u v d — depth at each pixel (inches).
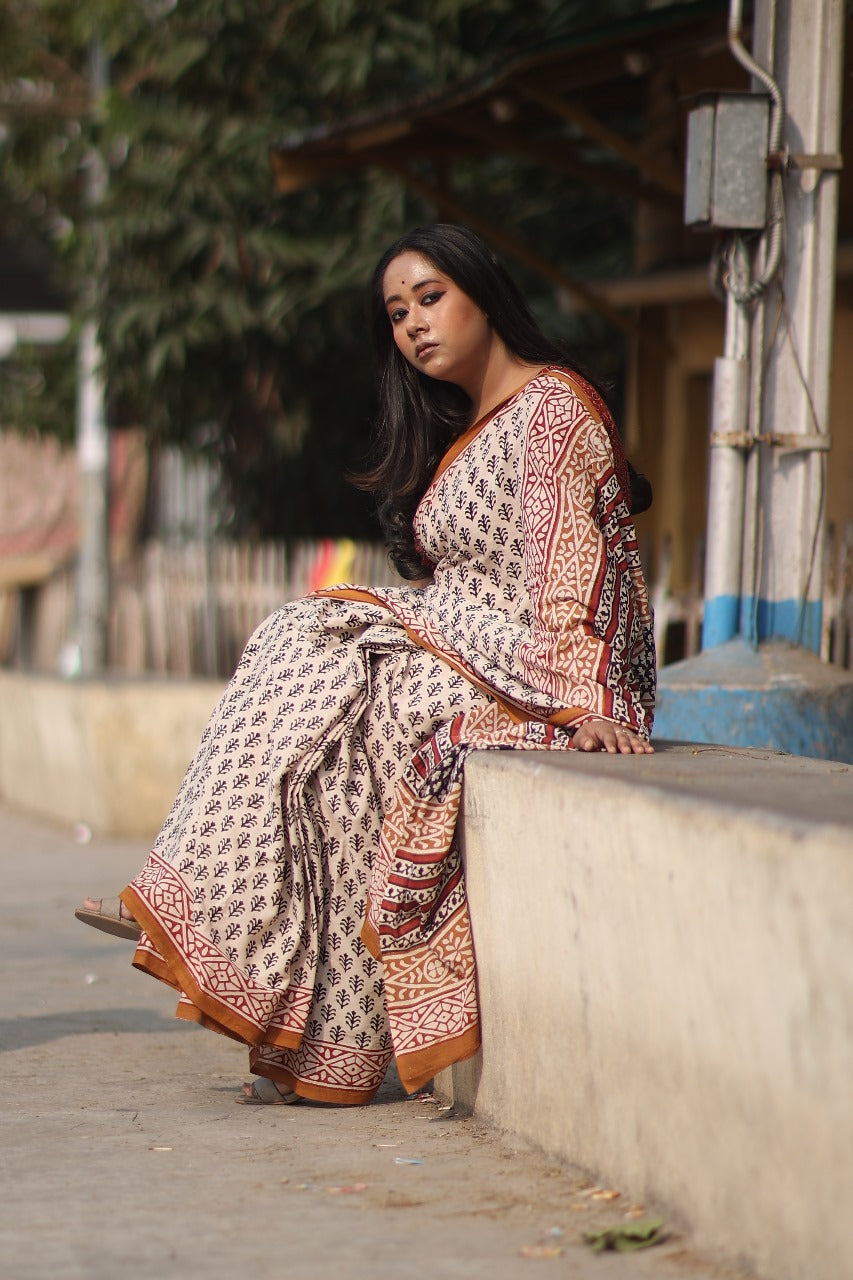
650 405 428.8
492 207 534.0
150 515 703.1
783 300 223.5
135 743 390.9
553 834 135.9
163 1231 124.6
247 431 584.7
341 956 163.8
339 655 164.9
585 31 299.6
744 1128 109.7
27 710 442.3
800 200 223.0
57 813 422.9
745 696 212.2
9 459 698.2
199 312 511.8
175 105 516.1
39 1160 144.4
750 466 224.8
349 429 588.4
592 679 153.5
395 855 154.3
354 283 502.3
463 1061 160.1
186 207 505.0
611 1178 130.3
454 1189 134.1
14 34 633.6
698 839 113.4
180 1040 199.6
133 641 480.4
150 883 160.1
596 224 558.3
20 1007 217.8
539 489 157.6
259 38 511.2
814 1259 102.4
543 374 163.0
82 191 656.4
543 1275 114.0
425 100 332.2
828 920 99.3
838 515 362.0
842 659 249.9
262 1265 117.0
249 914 159.9
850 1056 97.9
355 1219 127.0
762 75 221.5
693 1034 115.6
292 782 161.3
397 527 174.2
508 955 147.2
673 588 327.6
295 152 364.8
